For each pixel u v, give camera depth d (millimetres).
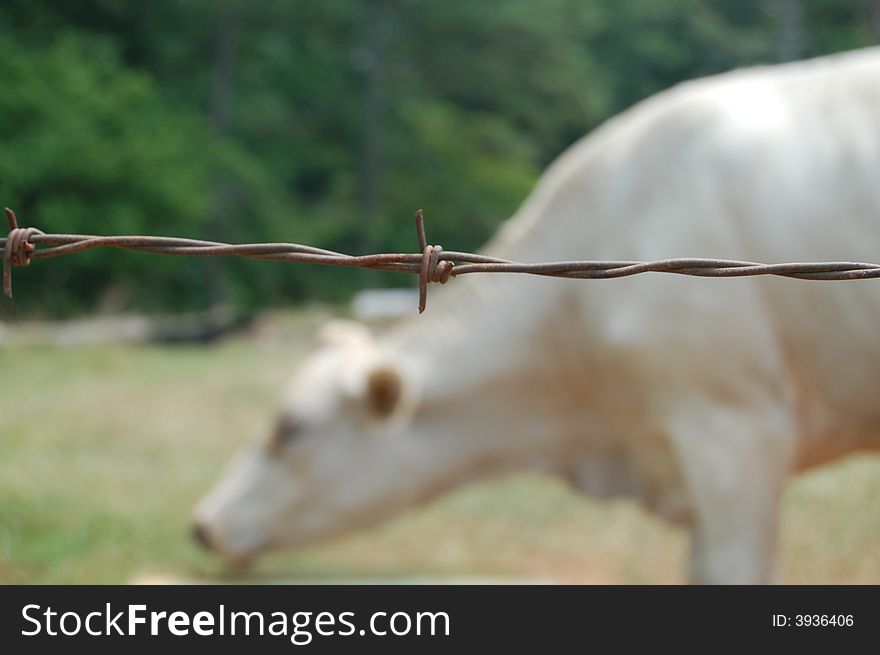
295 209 35219
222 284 30844
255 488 5309
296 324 22094
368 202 37344
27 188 24031
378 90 38250
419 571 6543
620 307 4711
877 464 8664
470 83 40438
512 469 5223
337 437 5227
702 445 4605
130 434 10109
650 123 4848
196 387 13039
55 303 21734
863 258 4418
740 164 4621
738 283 4566
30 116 24750
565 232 4941
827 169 4508
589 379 4930
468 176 38469
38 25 29781
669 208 4691
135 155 24750
